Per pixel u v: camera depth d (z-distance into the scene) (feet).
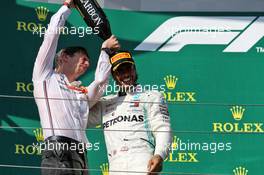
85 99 76.02
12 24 88.22
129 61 75.66
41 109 75.31
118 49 76.64
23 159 86.22
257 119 87.45
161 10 89.25
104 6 89.10
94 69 88.07
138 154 74.02
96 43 88.53
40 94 75.36
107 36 77.87
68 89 75.87
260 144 87.10
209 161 86.84
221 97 88.07
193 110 87.76
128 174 73.46
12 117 86.84
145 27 89.10
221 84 88.33
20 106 87.10
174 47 88.84
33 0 88.63
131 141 74.38
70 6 76.74
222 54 88.69
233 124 87.56
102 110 76.38
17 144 86.38
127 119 74.90
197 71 88.48
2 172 85.92
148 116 75.05
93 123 77.20
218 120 87.61
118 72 75.66
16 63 87.71
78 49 78.18
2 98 86.99
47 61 75.61
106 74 75.97
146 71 88.38
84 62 78.02
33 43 88.17
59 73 77.25
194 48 88.84
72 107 75.31
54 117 74.84
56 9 88.79
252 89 88.17
